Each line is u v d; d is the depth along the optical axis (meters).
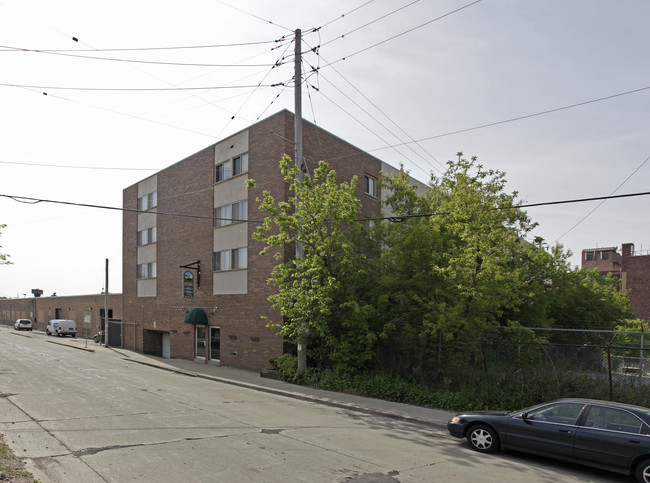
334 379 16.42
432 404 13.56
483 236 13.70
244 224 23.20
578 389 12.56
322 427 10.77
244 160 23.70
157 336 32.31
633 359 15.24
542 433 8.59
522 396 12.66
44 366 21.91
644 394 11.78
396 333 15.83
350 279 16.30
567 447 8.25
